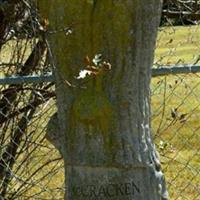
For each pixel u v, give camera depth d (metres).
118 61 3.19
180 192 5.76
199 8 5.25
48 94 5.00
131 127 3.24
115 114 3.21
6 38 4.96
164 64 5.70
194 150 6.31
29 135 5.07
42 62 4.98
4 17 4.88
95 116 3.19
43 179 5.15
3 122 5.09
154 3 3.19
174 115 5.32
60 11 3.24
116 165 3.23
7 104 5.04
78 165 3.28
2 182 5.03
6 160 5.09
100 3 3.17
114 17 3.16
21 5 4.82
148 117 3.32
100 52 3.19
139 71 3.23
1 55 5.02
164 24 5.26
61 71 3.29
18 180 5.04
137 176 3.28
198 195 5.82
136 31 3.18
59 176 5.30
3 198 5.02
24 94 5.03
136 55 3.20
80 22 3.20
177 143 6.14
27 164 5.05
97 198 3.28
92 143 3.23
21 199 5.04
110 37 3.18
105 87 3.21
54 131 3.40
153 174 3.32
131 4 3.15
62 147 3.36
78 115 3.22
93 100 3.20
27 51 4.96
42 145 5.07
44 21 3.33
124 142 3.22
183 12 5.24
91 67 3.11
